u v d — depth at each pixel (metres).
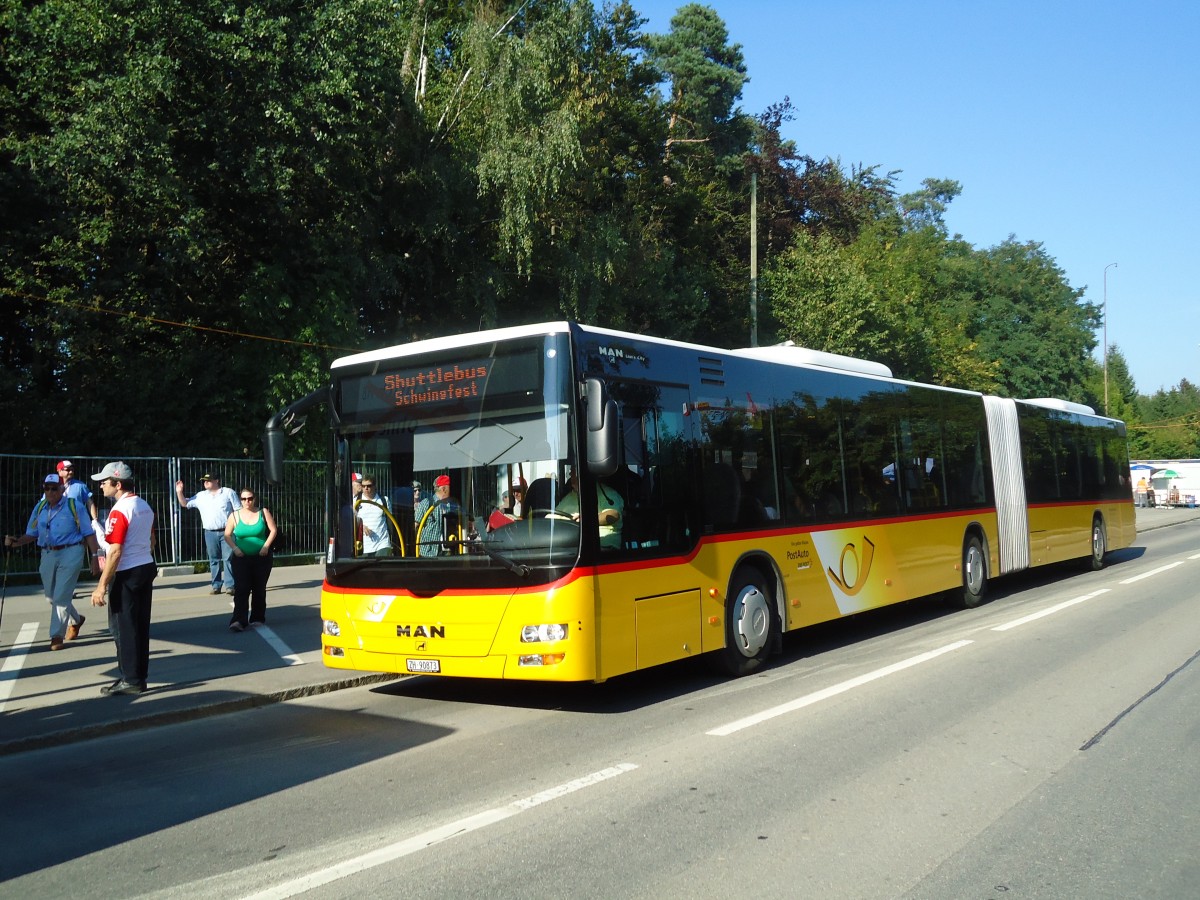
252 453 25.55
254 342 26.02
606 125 37.09
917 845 5.12
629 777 6.39
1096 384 68.38
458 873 4.81
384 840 5.31
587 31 31.47
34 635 12.59
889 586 12.42
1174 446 89.50
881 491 12.51
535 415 7.97
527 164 28.77
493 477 8.05
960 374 51.81
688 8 58.81
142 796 6.26
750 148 55.34
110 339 25.11
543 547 7.78
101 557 8.93
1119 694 8.69
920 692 8.85
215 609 15.26
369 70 25.94
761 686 9.28
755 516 9.97
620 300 34.75
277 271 25.72
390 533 8.45
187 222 24.20
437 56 34.12
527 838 5.28
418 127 29.94
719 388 9.69
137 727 8.02
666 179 45.31
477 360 8.25
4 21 23.36
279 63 23.88
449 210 30.09
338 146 26.47
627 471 8.33
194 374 25.12
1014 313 66.56
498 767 6.72
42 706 8.51
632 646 8.12
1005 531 16.14
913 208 82.94
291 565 23.17
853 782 6.21
